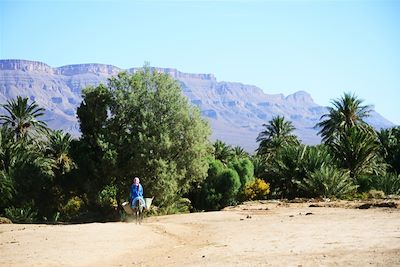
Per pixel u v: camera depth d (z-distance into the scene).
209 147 38.59
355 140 42.88
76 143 36.50
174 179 35.34
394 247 11.47
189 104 36.81
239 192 49.34
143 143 34.03
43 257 12.57
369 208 24.12
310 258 10.83
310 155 39.06
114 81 36.28
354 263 9.82
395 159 52.38
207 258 12.02
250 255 11.98
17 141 56.81
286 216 22.23
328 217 20.53
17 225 23.88
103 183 35.88
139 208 20.77
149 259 12.77
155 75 36.72
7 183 39.00
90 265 12.04
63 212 43.34
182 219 23.86
